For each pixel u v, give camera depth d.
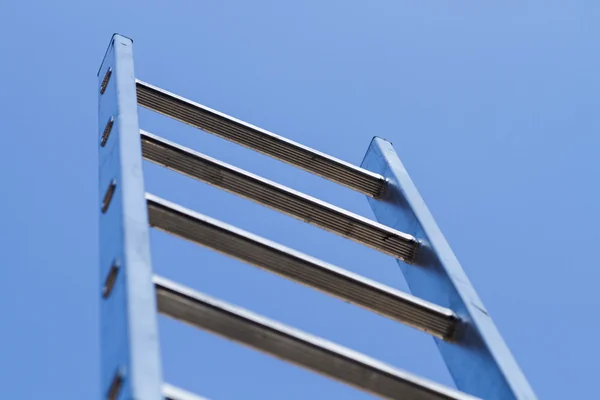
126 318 2.86
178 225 3.94
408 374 3.52
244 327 3.37
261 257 4.04
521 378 3.67
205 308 3.33
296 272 4.09
